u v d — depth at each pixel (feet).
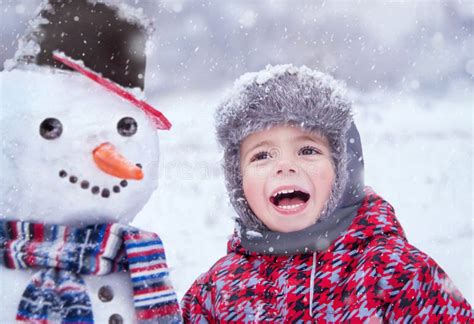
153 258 8.16
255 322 8.90
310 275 8.88
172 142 37.29
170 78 56.75
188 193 26.22
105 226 7.93
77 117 7.73
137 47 8.29
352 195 9.21
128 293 8.09
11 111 7.75
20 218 7.82
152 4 57.26
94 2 8.19
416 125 46.65
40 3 8.44
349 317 8.54
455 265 17.30
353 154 9.40
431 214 23.43
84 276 7.86
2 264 7.73
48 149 7.66
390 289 8.45
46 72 7.90
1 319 7.59
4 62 8.27
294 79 9.02
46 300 7.61
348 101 9.20
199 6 60.59
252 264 9.41
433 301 8.43
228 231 21.27
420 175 30.30
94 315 7.78
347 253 8.85
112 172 7.59
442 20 69.15
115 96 8.00
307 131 8.89
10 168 7.72
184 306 9.80
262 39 60.08
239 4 60.95
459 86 64.03
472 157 34.47
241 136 9.09
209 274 9.67
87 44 7.98
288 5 62.34
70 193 7.72
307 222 8.92
